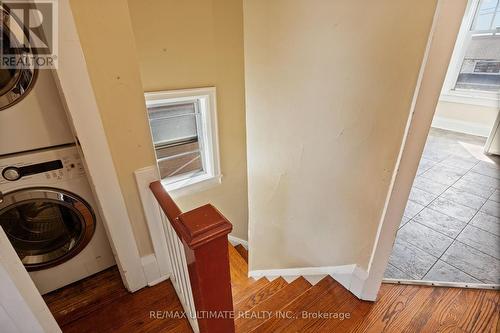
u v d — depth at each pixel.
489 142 3.48
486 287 1.50
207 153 2.47
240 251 2.93
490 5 3.69
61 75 0.95
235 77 2.26
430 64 0.89
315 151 1.47
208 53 2.04
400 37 0.95
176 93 2.02
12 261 0.79
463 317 1.34
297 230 1.80
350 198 1.37
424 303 1.42
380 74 1.06
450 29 0.83
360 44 1.08
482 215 2.32
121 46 1.03
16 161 1.15
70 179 1.30
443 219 2.28
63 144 1.24
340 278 1.56
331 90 1.27
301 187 1.65
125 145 1.18
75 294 1.49
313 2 1.20
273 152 1.79
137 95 1.13
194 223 0.76
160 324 1.33
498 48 3.76
